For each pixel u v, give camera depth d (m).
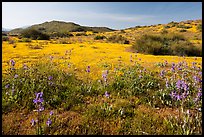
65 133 5.41
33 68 10.10
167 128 5.73
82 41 32.44
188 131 5.34
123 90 8.15
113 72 10.55
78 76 9.85
